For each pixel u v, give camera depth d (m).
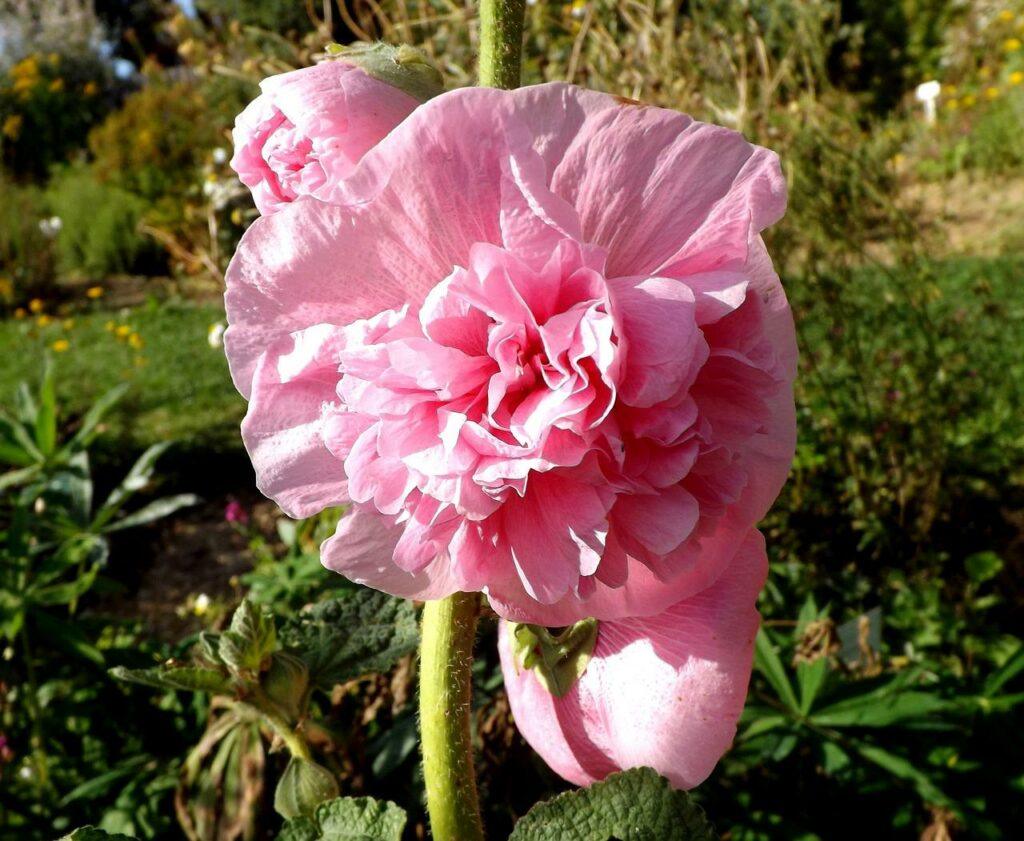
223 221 1.49
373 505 0.19
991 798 0.47
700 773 0.22
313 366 0.18
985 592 0.79
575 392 0.17
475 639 0.24
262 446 0.19
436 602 0.23
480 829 0.23
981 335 1.05
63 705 0.57
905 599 0.69
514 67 0.21
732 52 0.87
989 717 0.50
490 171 0.17
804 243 0.91
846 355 0.89
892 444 0.85
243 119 0.21
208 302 2.32
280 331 0.18
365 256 0.18
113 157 2.88
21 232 2.51
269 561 0.97
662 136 0.17
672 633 0.22
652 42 0.78
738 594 0.22
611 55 0.77
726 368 0.18
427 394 0.18
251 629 0.26
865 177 0.88
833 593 0.72
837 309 0.87
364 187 0.17
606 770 0.24
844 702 0.48
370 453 0.18
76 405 1.58
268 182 0.21
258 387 0.19
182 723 0.56
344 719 0.42
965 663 0.65
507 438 0.18
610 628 0.23
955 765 0.47
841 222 0.86
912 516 0.86
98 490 1.32
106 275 2.72
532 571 0.18
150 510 0.85
